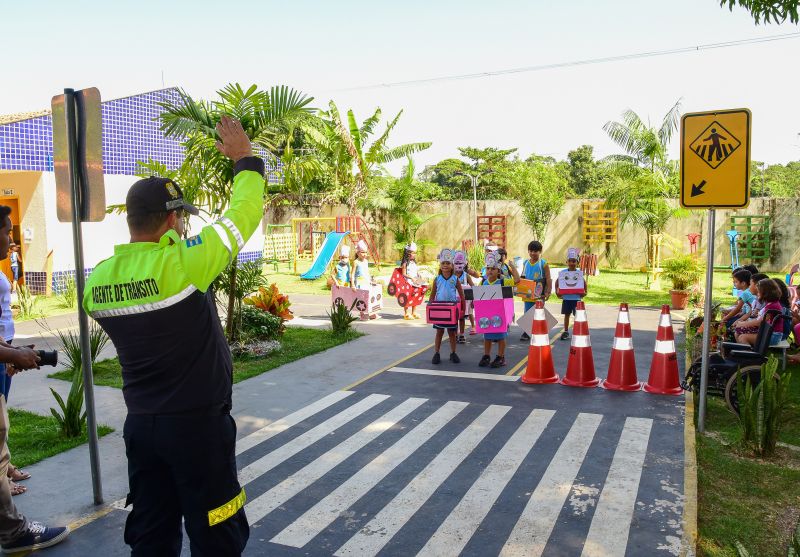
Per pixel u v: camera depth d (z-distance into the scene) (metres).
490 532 4.30
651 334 11.54
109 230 17.53
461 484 5.10
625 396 7.53
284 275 23.58
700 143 6.07
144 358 2.41
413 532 4.33
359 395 7.76
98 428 6.52
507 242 26.59
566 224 25.36
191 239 2.40
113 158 17.25
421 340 11.34
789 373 5.78
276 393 7.88
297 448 5.99
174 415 2.41
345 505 4.77
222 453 2.50
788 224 22.55
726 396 6.66
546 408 7.09
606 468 5.35
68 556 4.07
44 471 5.44
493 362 9.09
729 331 9.11
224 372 2.53
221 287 10.02
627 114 21.77
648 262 22.75
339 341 11.18
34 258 16.44
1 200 17.02
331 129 24.69
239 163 2.59
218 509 2.48
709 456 5.62
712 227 6.14
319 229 30.52
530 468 5.39
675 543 4.09
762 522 4.45
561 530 4.30
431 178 51.22
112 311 2.39
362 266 14.11
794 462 5.48
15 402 7.62
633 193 21.48
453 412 7.00
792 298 9.91
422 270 20.27
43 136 15.85
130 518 2.60
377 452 5.84
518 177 23.94
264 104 9.06
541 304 8.24
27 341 11.24
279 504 4.80
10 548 4.07
